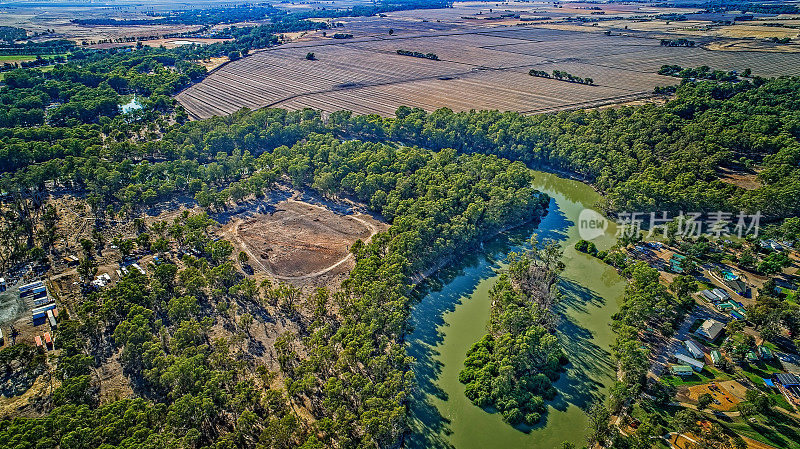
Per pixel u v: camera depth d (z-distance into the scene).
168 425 112.19
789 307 148.25
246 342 146.25
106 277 168.75
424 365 142.50
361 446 109.75
